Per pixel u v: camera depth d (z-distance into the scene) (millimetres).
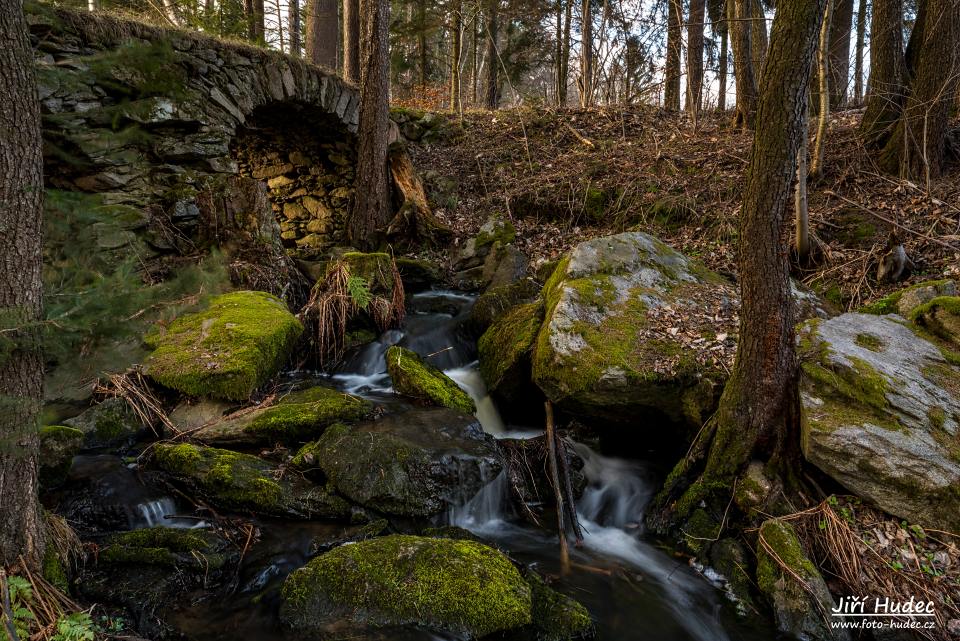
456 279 7977
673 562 3660
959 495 3047
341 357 6062
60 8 5371
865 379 3518
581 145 10547
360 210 8852
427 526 3756
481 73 21281
